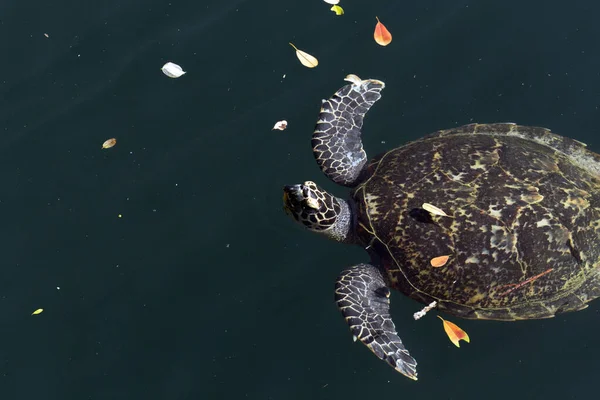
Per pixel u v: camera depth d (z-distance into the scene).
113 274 9.79
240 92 11.10
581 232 8.41
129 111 11.00
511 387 8.98
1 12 11.97
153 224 10.14
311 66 10.38
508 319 8.48
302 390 9.07
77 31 11.78
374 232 9.07
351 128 10.00
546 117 10.65
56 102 11.13
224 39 11.59
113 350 9.28
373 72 11.17
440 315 9.41
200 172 10.49
